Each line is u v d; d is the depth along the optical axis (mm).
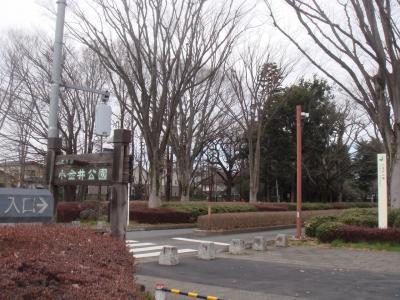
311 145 44344
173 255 12070
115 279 4281
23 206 5055
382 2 14734
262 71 33438
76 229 5320
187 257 13664
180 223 27094
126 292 4070
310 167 46375
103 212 25578
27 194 5109
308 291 8820
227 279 10039
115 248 5043
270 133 44062
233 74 33469
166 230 24578
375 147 42000
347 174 49531
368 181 55812
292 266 11930
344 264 12172
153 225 25344
